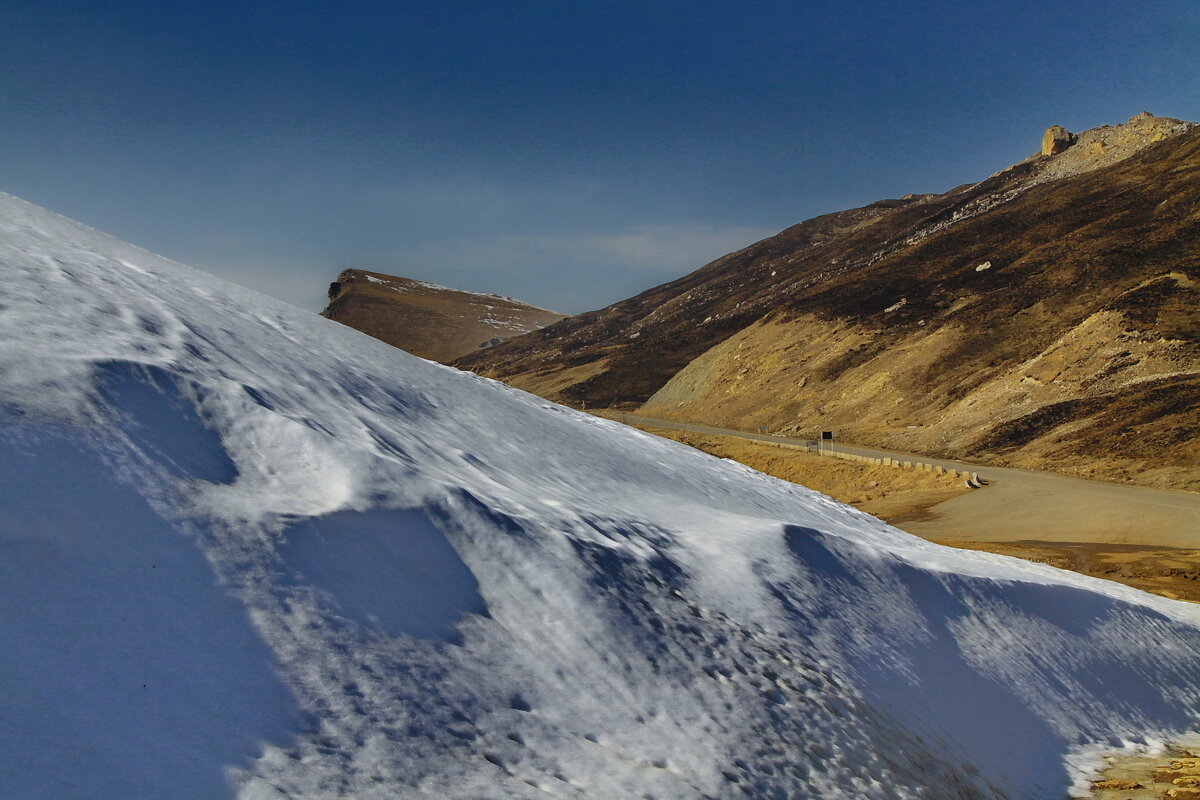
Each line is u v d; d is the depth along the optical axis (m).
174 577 3.60
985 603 8.81
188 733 2.99
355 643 3.84
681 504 9.38
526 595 4.95
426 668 3.96
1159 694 9.22
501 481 6.79
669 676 4.94
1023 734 7.07
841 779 4.84
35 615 3.09
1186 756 7.72
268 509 4.29
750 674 5.38
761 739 4.79
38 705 2.79
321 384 7.05
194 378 5.21
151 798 2.68
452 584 4.71
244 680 3.34
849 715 5.54
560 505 6.68
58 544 3.41
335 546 4.33
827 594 7.20
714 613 5.98
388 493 4.95
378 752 3.33
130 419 4.41
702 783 4.16
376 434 6.18
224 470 4.57
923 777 5.43
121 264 8.39
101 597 3.31
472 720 3.82
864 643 6.74
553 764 3.81
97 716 2.87
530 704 4.18
